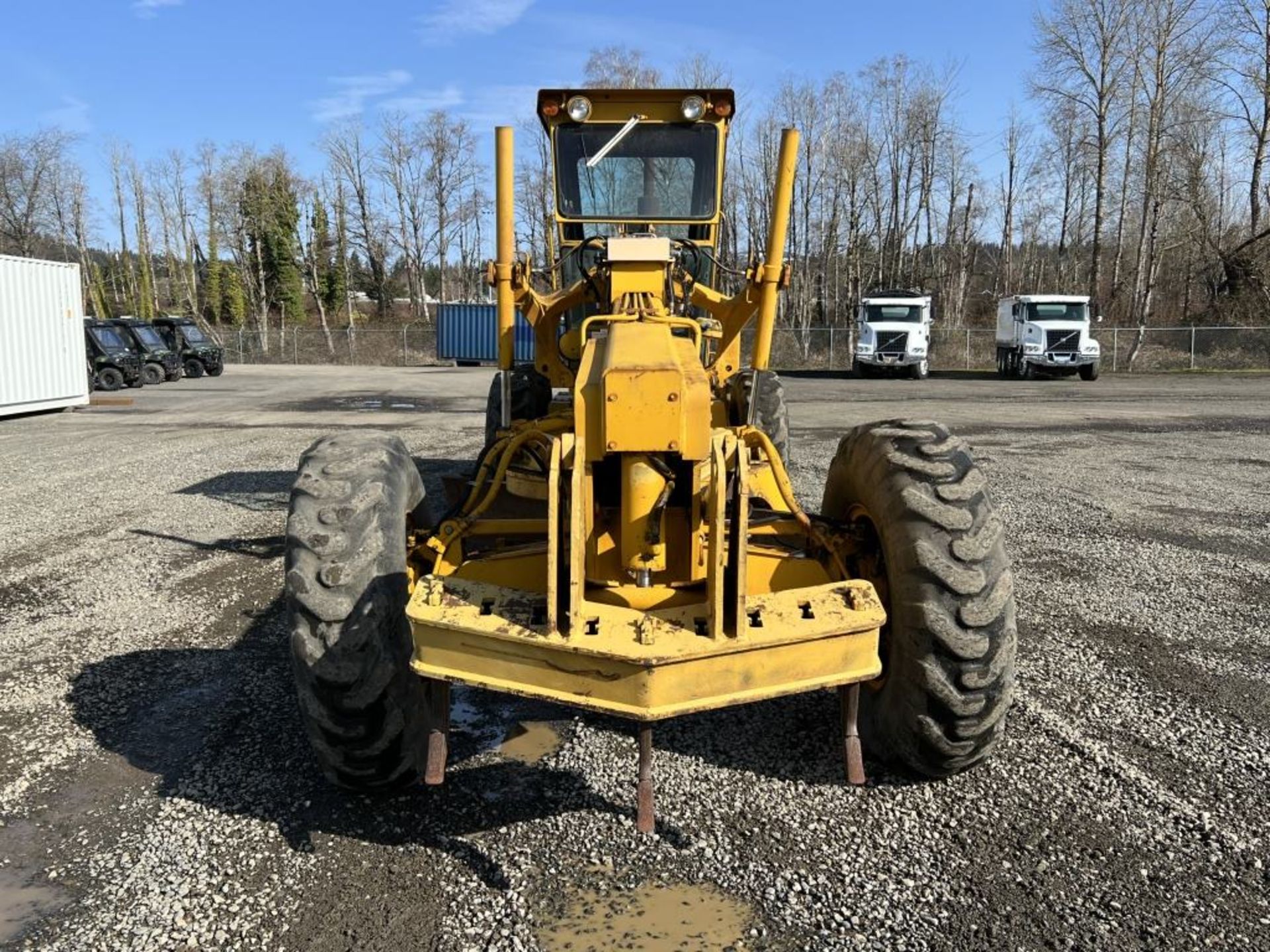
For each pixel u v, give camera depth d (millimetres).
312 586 3078
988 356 38062
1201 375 30594
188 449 12969
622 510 3043
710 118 5148
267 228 66312
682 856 3080
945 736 3238
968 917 2768
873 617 2867
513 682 2752
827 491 4164
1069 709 4145
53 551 7117
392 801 3445
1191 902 2826
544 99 5090
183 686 4523
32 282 18406
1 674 4691
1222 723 4000
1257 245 37469
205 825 3307
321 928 2748
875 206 50781
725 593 2881
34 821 3354
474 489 4109
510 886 2934
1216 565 6453
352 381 30359
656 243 4020
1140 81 39594
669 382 2900
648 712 2641
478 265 67125
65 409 19656
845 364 39781
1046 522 7816
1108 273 54469
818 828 3230
